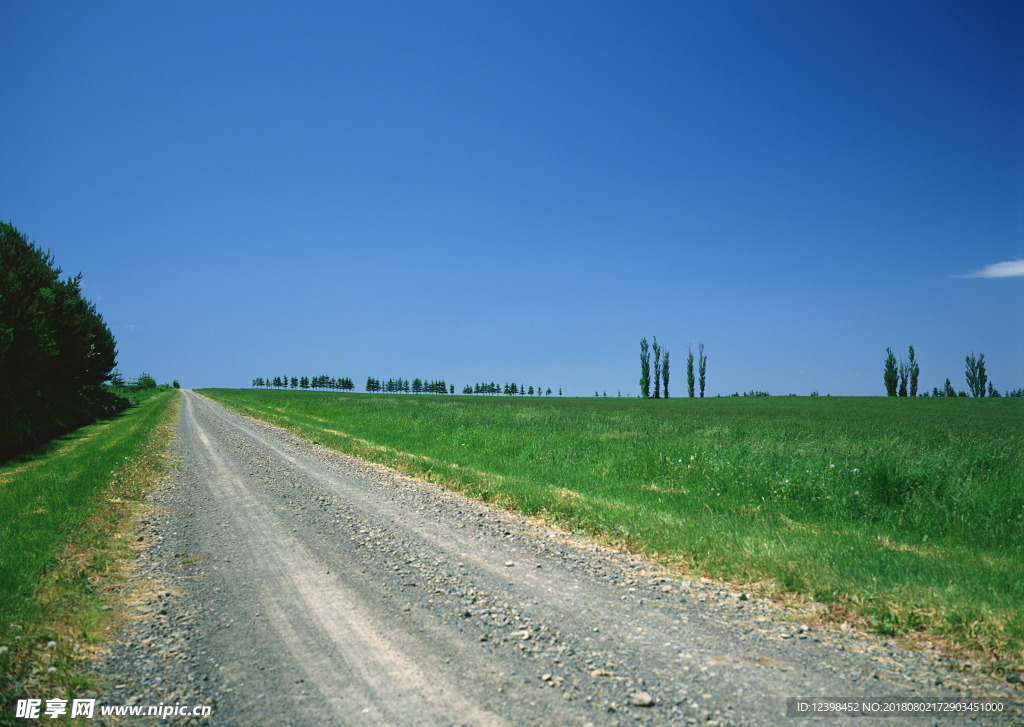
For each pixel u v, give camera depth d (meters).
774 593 5.74
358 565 6.96
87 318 39.78
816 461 11.80
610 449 15.43
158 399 70.38
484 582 6.29
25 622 4.83
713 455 13.02
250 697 3.84
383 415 30.17
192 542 8.03
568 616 5.28
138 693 3.89
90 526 8.48
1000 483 9.72
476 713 3.61
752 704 3.67
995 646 4.36
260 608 5.54
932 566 6.25
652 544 7.52
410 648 4.61
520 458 15.53
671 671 4.16
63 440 24.19
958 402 60.22
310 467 15.46
